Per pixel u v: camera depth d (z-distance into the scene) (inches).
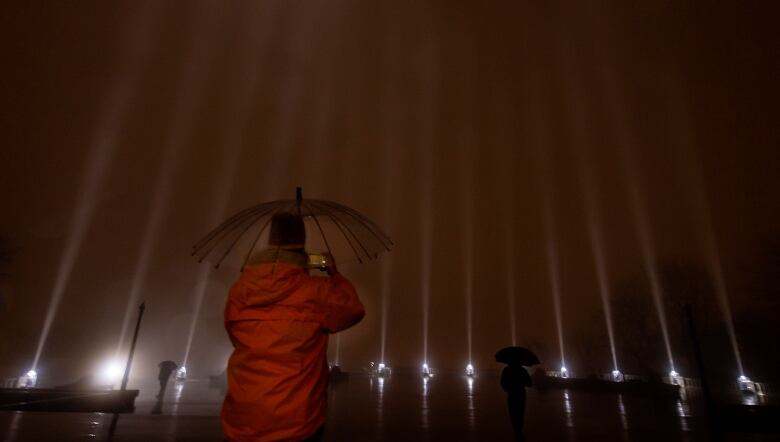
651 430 458.6
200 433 380.5
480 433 440.1
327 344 103.8
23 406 523.5
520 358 342.3
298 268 101.6
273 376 93.7
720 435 422.0
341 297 102.0
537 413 633.0
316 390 97.4
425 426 491.2
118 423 424.2
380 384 1441.9
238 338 98.7
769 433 441.7
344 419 551.5
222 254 126.3
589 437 413.4
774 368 1203.2
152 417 476.4
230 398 96.5
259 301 97.5
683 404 780.0
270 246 106.2
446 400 855.7
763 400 882.1
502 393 1051.9
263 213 130.6
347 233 131.5
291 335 96.1
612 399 906.1
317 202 135.7
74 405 533.0
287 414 91.9
